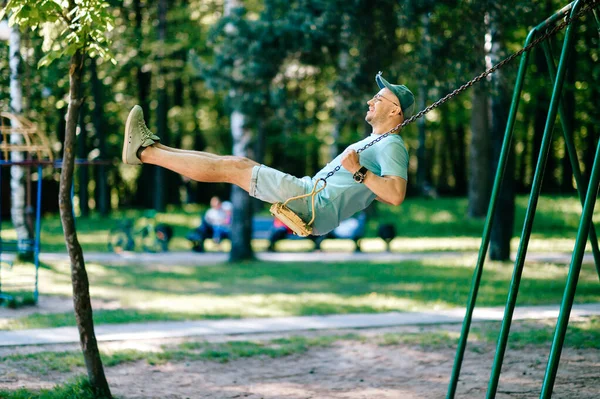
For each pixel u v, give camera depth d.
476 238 24.88
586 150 31.22
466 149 44.94
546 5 15.66
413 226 27.44
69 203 7.16
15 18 6.91
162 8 26.94
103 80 27.98
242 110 17.28
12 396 7.07
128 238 21.78
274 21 16.27
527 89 20.12
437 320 11.38
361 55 15.18
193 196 40.66
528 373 8.45
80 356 8.84
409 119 5.27
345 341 10.03
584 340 9.94
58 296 13.49
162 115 31.34
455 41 14.17
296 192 5.18
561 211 28.75
